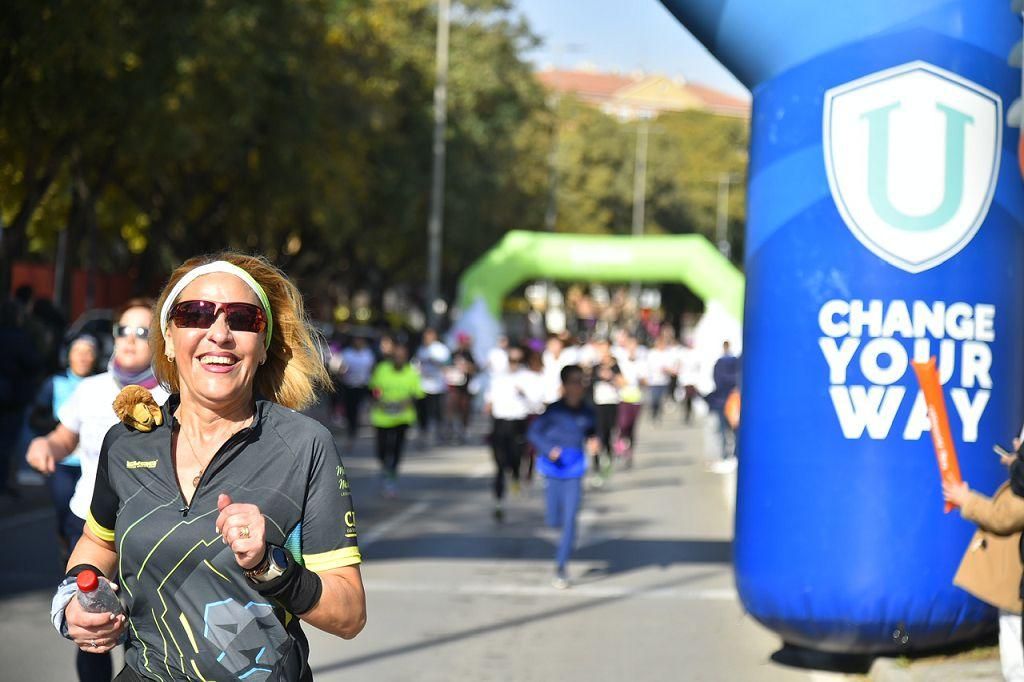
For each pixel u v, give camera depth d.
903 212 8.12
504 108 51.25
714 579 12.16
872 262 8.14
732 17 8.43
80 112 23.66
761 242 8.53
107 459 3.57
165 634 3.47
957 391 8.13
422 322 71.94
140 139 24.94
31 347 15.81
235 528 3.26
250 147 31.12
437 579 11.90
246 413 3.59
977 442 8.16
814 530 8.19
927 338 8.11
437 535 14.70
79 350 8.62
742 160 103.38
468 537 14.59
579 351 23.83
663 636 9.72
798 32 8.27
